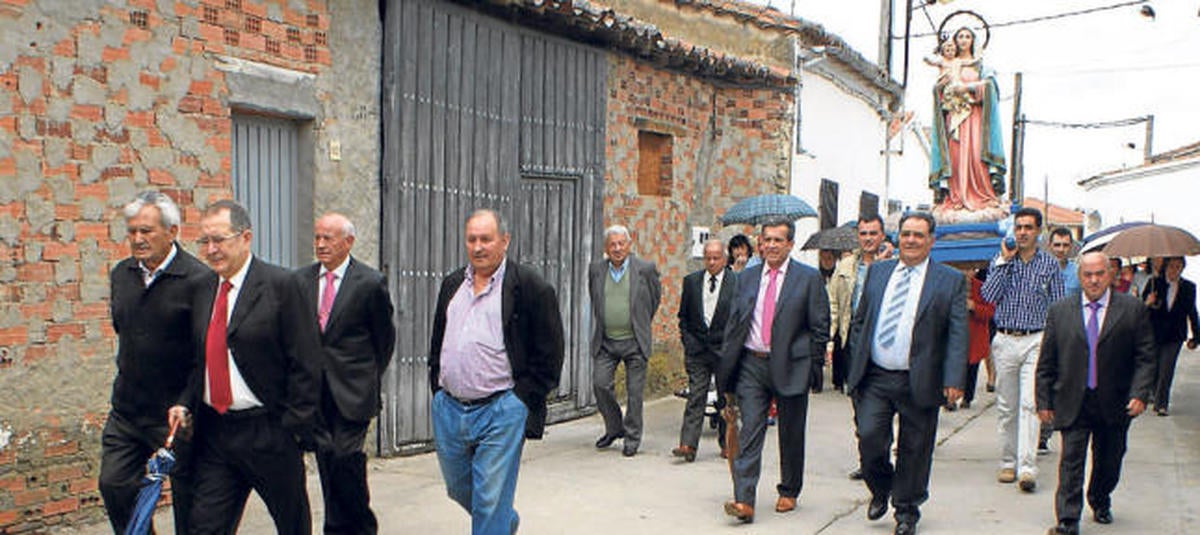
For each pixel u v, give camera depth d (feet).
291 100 23.38
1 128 17.94
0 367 18.08
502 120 30.12
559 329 17.04
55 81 18.74
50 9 18.60
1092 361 20.07
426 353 27.66
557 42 32.42
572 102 33.22
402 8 26.21
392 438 26.58
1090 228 105.81
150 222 15.01
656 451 28.86
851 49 48.57
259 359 14.76
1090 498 21.35
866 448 20.61
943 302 19.89
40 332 18.70
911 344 19.85
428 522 20.81
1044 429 28.50
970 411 36.58
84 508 19.62
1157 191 99.76
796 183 45.24
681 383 40.29
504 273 16.84
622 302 28.14
